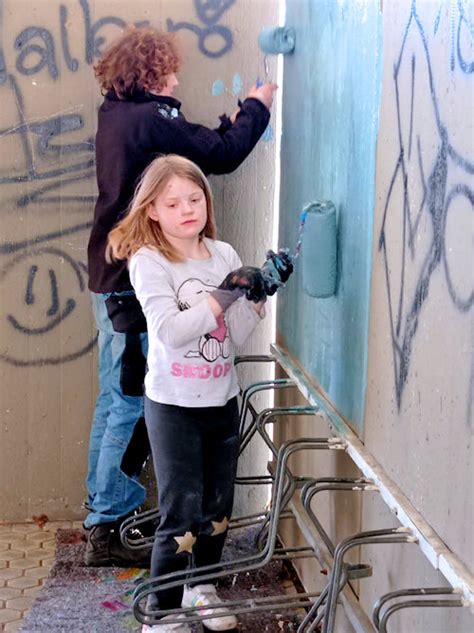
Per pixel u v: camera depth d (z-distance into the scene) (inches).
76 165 140.9
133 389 128.6
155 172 102.4
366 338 95.3
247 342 147.6
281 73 140.6
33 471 148.6
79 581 128.0
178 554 104.7
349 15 100.1
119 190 123.4
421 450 79.0
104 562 131.5
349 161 100.8
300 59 124.6
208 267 105.5
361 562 97.9
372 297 93.0
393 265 86.6
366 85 94.5
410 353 81.8
